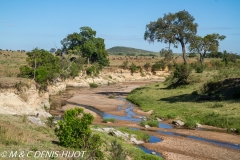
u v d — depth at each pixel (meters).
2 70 48.62
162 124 33.72
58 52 92.31
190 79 58.03
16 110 31.30
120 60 135.25
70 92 65.06
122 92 68.00
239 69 57.81
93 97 57.66
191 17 62.09
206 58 142.12
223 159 21.09
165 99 47.91
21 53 128.00
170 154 21.91
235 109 36.03
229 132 29.67
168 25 62.09
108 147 19.03
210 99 43.66
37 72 40.47
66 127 16.83
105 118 35.78
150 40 63.94
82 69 87.19
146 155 19.55
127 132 26.42
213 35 77.62
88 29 104.81
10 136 16.09
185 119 34.47
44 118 28.39
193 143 25.19
